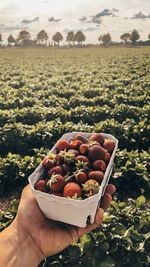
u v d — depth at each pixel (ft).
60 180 1.21
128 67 17.03
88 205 1.15
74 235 1.37
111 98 7.96
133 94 8.32
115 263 2.12
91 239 2.18
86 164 1.30
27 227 1.40
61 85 10.34
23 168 3.88
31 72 16.02
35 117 6.17
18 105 7.56
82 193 1.19
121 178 3.70
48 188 1.23
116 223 2.34
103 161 1.35
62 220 1.26
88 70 16.42
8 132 4.88
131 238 2.22
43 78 13.14
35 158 4.04
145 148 4.69
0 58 29.89
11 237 1.38
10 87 10.33
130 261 2.15
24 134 4.88
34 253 1.37
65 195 1.18
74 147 1.44
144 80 10.79
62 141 1.47
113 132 4.89
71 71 15.96
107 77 12.53
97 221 1.31
